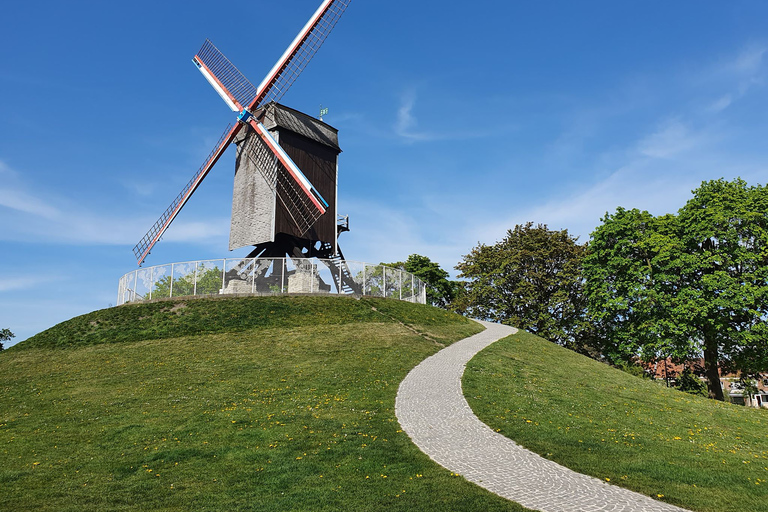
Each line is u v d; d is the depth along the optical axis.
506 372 24.58
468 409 18.31
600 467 13.13
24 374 24.62
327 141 40.53
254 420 16.64
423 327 33.94
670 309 35.91
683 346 35.62
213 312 32.22
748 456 15.26
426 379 22.30
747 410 23.38
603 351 45.25
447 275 71.00
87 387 21.58
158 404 18.77
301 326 30.78
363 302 36.09
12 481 11.88
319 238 38.56
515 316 51.19
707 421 20.17
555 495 11.20
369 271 38.66
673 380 48.09
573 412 19.17
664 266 37.41
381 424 16.23
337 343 28.16
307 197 36.22
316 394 19.84
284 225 36.12
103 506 10.48
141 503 10.64
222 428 15.88
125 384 21.80
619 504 10.78
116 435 15.41
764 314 35.19
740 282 35.03
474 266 56.06
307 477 11.99
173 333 29.69
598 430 16.94
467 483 11.71
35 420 17.27
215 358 25.45
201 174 39.88
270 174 36.69
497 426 16.52
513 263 52.69
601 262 42.47
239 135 39.69
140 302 35.19
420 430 15.83
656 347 36.75
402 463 12.96
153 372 23.47
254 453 13.63
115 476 12.24
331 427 15.86
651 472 12.90
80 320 33.00
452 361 26.02
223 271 35.53
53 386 22.05
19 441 14.98
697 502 11.02
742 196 36.75
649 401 22.77
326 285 36.59
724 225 36.00
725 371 38.97
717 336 36.00
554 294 49.78
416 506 10.39
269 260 35.84
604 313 40.88
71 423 16.78
